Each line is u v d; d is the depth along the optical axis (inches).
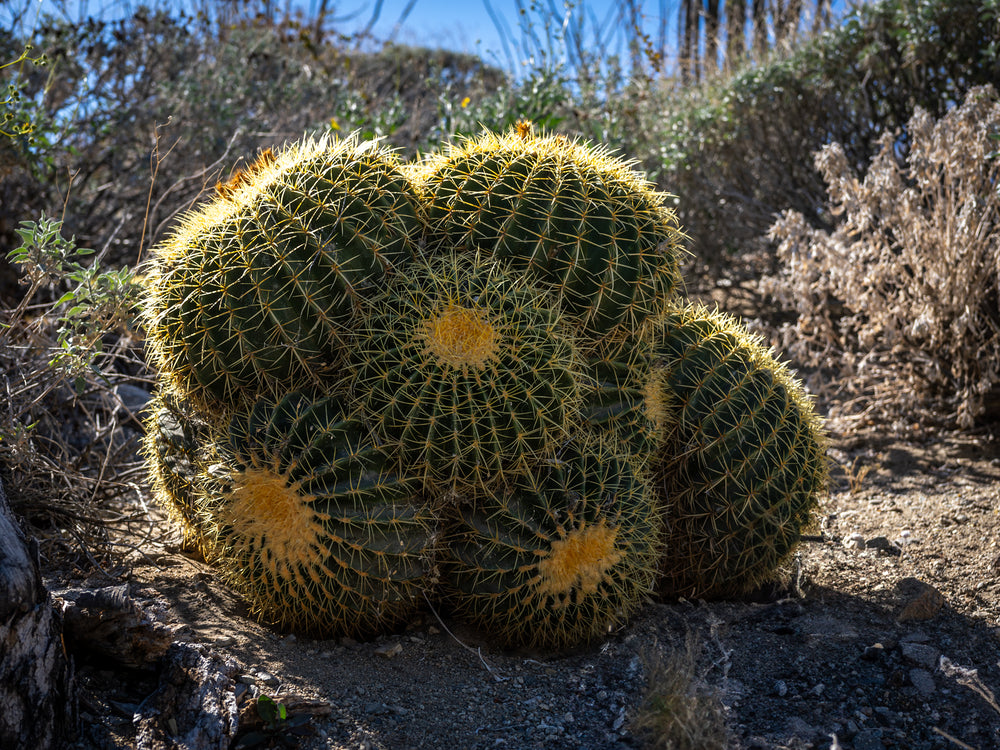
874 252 185.8
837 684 97.8
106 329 118.3
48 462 123.5
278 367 99.8
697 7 343.9
